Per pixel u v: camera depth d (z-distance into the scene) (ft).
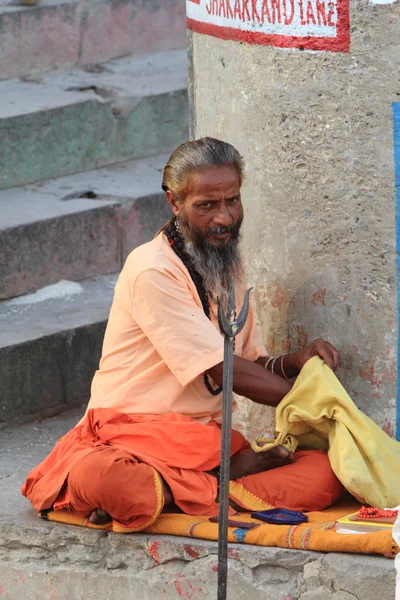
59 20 53.26
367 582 24.12
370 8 26.37
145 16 56.49
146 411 27.25
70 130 48.44
